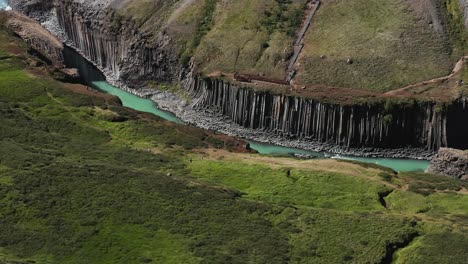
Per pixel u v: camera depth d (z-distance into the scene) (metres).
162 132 116.56
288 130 131.00
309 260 72.12
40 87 128.25
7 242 68.75
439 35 141.25
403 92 129.62
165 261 68.75
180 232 74.69
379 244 75.62
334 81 134.75
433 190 97.12
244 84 133.38
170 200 82.00
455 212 88.88
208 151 111.12
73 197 79.12
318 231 78.88
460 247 74.50
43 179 82.12
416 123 126.81
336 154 126.50
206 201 83.62
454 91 128.25
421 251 74.25
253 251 72.06
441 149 116.62
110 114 120.38
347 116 127.00
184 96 142.50
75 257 67.81
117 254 69.38
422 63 136.25
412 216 85.00
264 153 120.06
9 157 88.19
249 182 97.75
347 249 74.88
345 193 95.25
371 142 127.25
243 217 80.94
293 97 129.62
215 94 137.00
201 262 68.44
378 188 96.75
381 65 136.25
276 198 91.75
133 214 77.06
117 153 102.69
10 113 113.56
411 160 124.88
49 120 115.69
